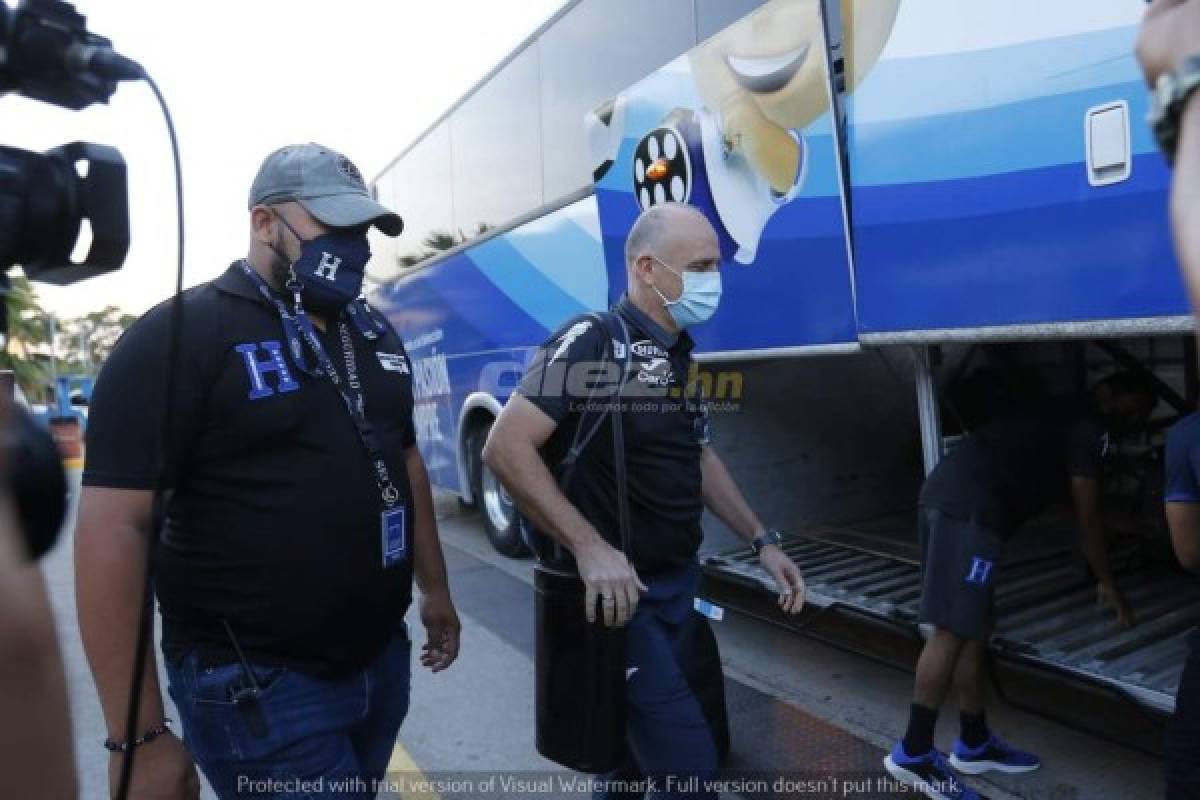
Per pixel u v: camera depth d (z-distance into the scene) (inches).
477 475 275.3
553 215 210.2
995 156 95.8
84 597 57.0
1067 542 184.2
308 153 67.4
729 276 140.6
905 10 104.2
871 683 148.6
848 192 118.1
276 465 63.4
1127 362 159.9
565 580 83.4
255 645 63.3
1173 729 76.4
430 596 86.4
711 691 115.1
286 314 65.6
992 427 112.4
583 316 83.0
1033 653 116.8
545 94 209.2
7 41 34.6
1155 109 29.8
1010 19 93.1
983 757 115.3
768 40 126.9
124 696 57.4
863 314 114.4
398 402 74.0
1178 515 84.8
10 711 27.0
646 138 155.3
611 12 176.7
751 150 132.6
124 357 59.4
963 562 105.7
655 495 81.1
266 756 63.0
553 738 83.9
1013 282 95.4
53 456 35.7
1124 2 83.1
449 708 151.8
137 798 56.5
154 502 51.6
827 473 189.5
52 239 37.4
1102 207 86.4
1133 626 126.2
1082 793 109.7
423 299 311.9
